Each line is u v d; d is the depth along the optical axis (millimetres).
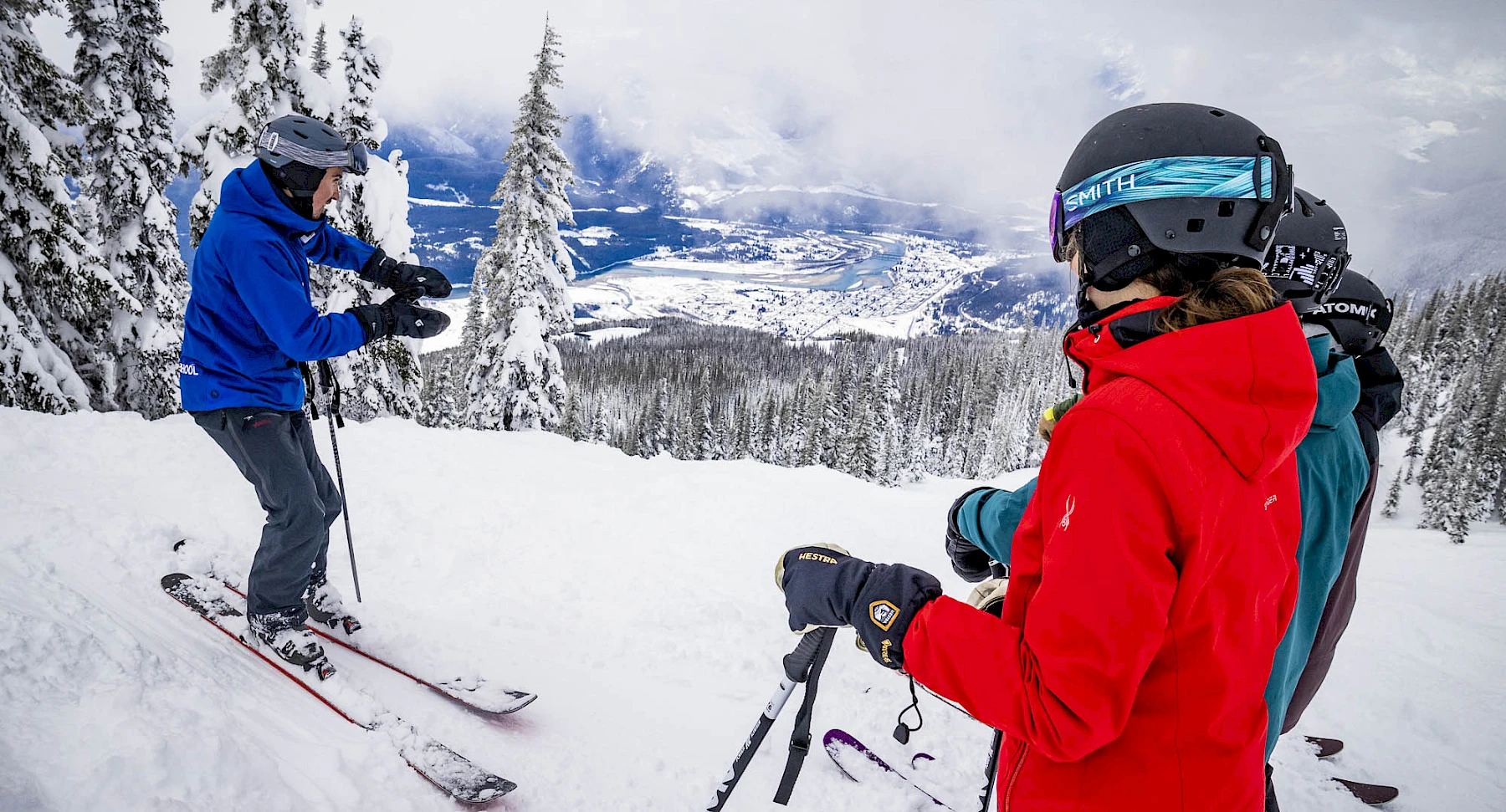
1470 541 16172
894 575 1206
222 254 2621
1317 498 1446
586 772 2723
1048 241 1278
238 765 1997
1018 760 1174
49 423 6406
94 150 13875
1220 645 1005
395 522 5914
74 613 2520
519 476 8188
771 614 4875
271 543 2879
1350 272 1931
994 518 1639
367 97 14227
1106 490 936
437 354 44406
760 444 60688
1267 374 955
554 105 16906
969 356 83125
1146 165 1041
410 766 2451
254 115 12500
